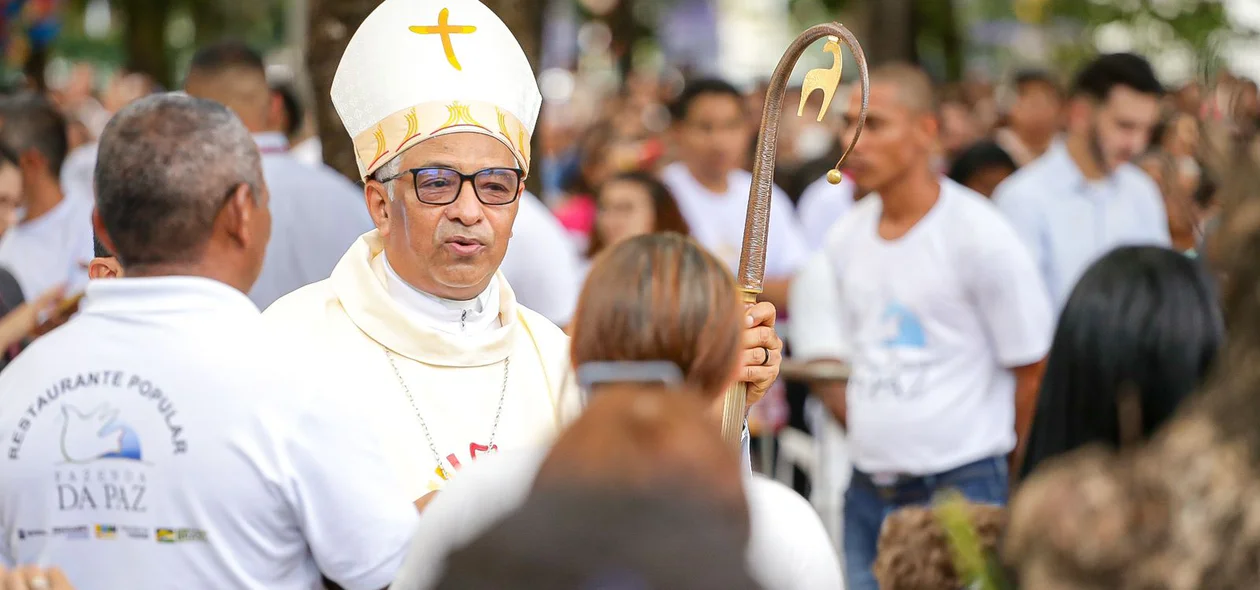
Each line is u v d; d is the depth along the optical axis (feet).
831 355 34.68
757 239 19.21
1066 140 44.73
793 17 139.44
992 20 128.57
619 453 10.06
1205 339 17.03
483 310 21.45
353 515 16.90
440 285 20.83
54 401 16.60
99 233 18.89
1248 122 14.75
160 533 16.25
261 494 16.48
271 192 31.07
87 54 142.72
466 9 21.25
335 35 34.30
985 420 32.45
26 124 37.11
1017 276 31.60
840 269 34.45
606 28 152.87
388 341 20.63
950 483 32.30
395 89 20.63
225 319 16.89
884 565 17.21
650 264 15.03
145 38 128.77
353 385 20.29
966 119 77.25
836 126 62.69
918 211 32.86
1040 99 63.31
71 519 16.38
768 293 46.16
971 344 32.35
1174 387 16.98
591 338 14.89
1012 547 13.35
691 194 49.85
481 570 9.48
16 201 34.88
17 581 15.93
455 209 20.39
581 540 9.40
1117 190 43.70
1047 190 43.70
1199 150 15.05
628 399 10.59
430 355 20.71
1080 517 12.63
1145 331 17.07
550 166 81.30
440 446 20.45
